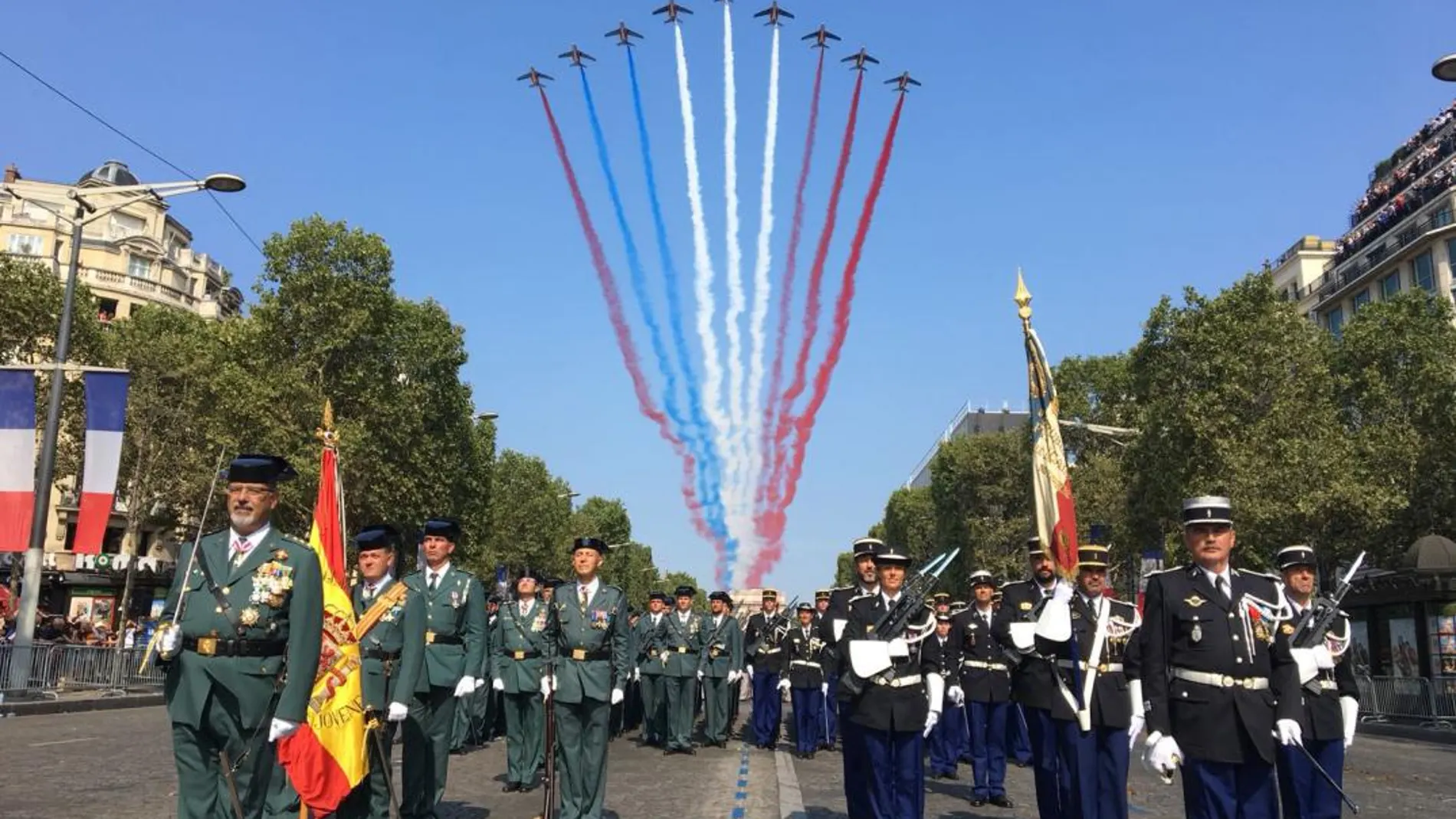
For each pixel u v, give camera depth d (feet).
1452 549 90.12
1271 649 24.34
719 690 67.46
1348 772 56.54
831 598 34.45
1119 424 170.19
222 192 84.07
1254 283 127.24
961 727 55.11
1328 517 117.08
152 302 210.18
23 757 50.70
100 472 77.00
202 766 22.86
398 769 43.42
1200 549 25.23
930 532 301.63
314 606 23.49
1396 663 98.68
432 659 34.81
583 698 36.32
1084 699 32.81
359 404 142.51
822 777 51.90
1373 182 233.35
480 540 175.01
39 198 239.71
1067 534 36.60
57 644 88.17
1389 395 127.65
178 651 23.03
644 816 38.37
